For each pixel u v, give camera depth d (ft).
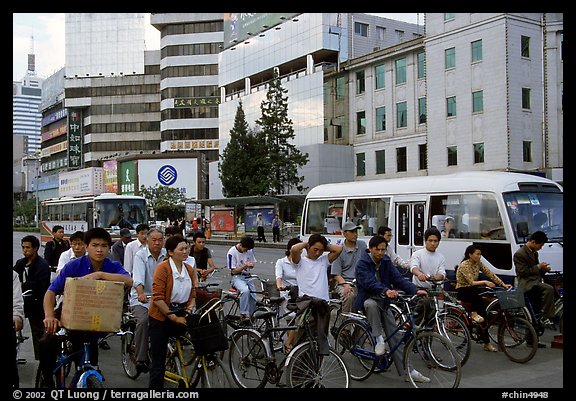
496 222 36.96
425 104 139.33
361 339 24.53
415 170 141.49
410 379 22.82
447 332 25.82
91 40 288.71
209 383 20.36
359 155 157.58
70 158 288.51
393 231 44.14
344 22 164.35
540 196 38.14
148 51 285.43
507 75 113.29
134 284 23.09
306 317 21.61
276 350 23.17
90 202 96.43
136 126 279.28
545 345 29.60
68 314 17.08
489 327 28.55
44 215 120.88
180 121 253.44
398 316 26.53
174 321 19.62
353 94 159.33
